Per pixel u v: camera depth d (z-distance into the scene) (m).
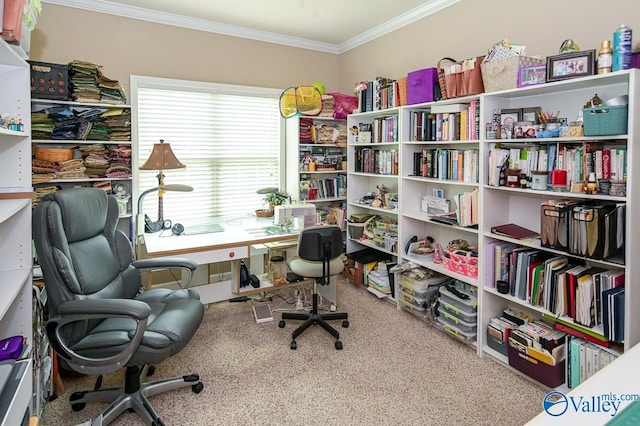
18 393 1.00
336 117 4.02
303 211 3.27
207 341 2.68
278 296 3.54
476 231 2.52
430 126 2.95
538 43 2.42
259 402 2.02
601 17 2.10
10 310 1.68
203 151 3.77
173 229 3.07
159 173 3.24
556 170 2.07
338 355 2.50
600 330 1.90
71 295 1.71
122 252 2.19
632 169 1.73
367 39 3.90
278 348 2.59
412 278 3.06
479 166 2.48
